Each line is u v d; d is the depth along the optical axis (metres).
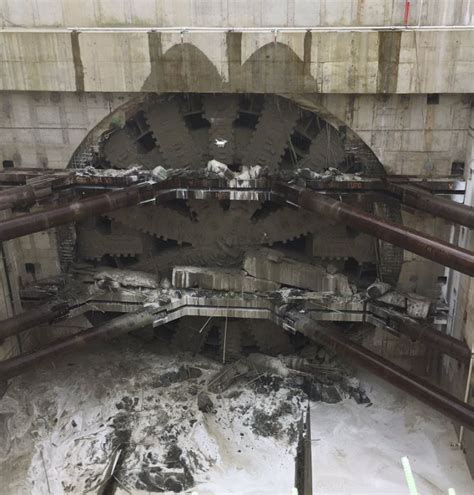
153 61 21.97
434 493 20.62
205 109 23.95
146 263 26.72
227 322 27.31
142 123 24.70
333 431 23.42
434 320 23.97
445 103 21.91
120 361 27.30
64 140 24.22
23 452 22.55
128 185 23.67
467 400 21.73
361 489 20.80
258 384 25.80
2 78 22.69
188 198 23.86
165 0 21.66
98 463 22.00
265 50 21.42
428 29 20.42
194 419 23.70
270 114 23.73
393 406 24.72
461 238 22.55
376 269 25.61
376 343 25.95
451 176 22.98
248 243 25.73
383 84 21.30
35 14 22.28
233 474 21.64
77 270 26.33
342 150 23.70
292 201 22.58
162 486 21.08
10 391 25.41
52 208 20.81
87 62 22.19
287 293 24.86
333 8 21.20
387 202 23.12
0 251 24.59
